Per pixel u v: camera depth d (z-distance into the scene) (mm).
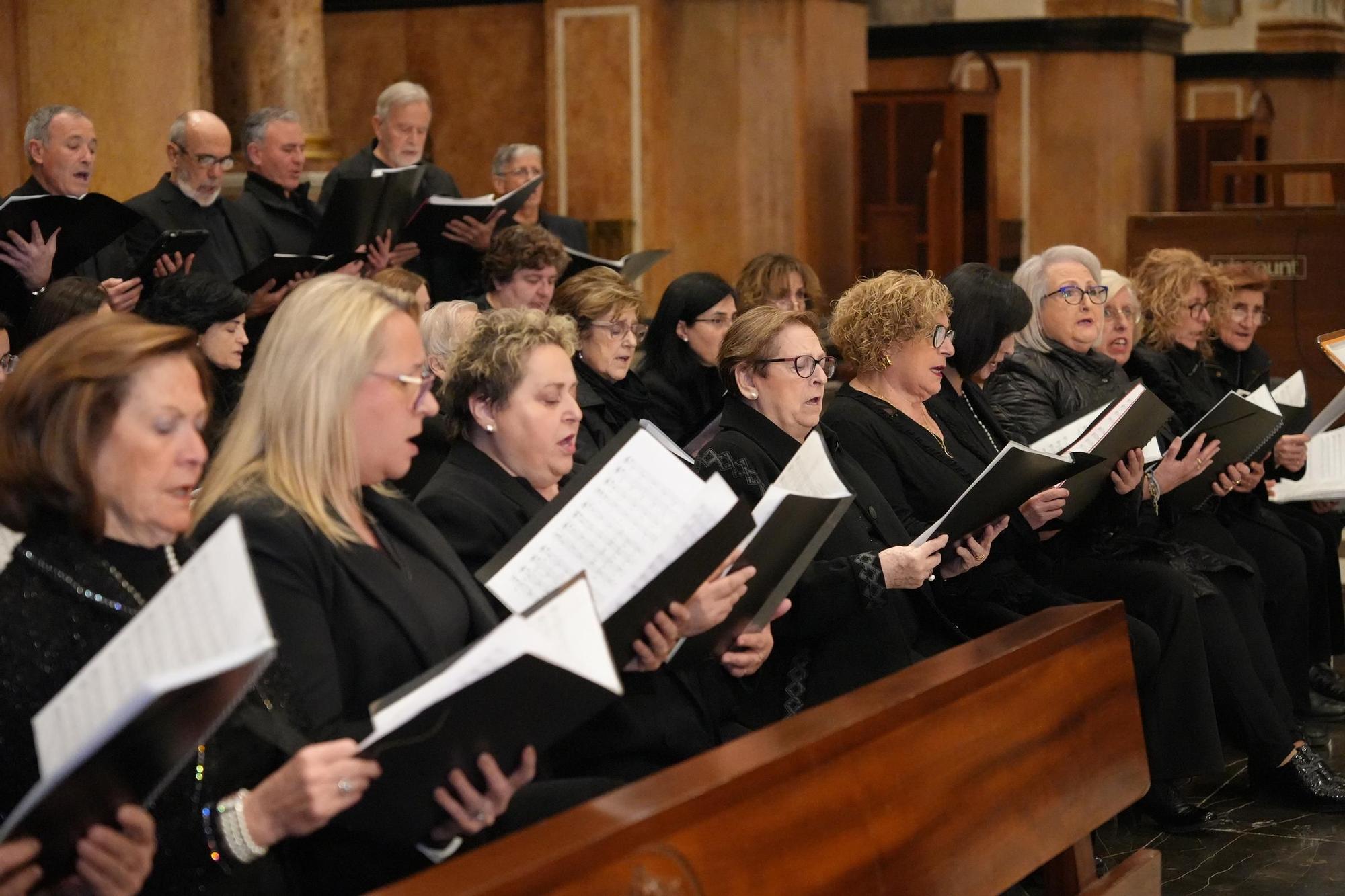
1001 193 13711
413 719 2135
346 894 2488
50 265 5031
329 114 11070
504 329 3248
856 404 4375
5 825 1854
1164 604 4637
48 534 2211
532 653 2131
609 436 5133
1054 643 3115
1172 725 4598
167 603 1977
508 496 3219
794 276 6137
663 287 10258
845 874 2426
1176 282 6000
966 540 4000
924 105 10336
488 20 10633
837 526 3867
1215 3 17594
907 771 2625
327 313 2617
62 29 7781
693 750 3242
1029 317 4738
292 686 2439
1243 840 4574
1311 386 9102
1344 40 17812
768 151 10180
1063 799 3037
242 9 8680
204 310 4719
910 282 4375
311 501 2578
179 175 6312
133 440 2203
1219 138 15727
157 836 2143
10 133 7734
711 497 2760
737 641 3377
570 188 10219
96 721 1903
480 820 2301
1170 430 5711
